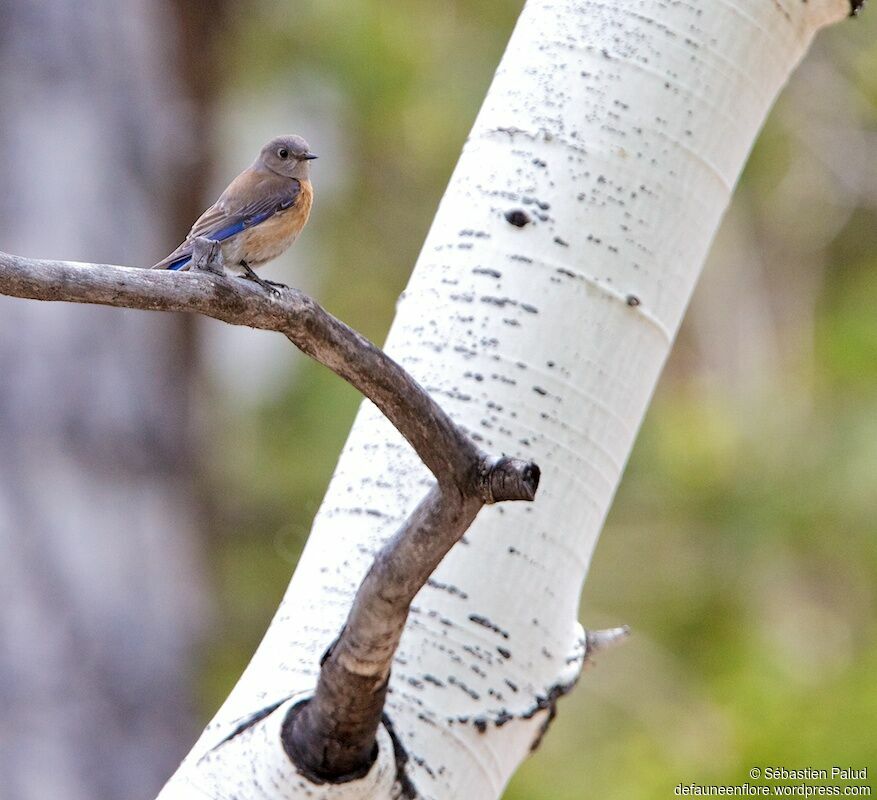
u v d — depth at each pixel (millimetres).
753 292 19453
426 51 18156
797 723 13039
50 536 12945
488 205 6344
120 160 14320
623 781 13898
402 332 6320
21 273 4840
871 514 16047
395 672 5781
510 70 6578
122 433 13570
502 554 5973
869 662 13734
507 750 5902
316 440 17219
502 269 6250
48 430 13219
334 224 18750
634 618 16891
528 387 6133
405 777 5637
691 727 14961
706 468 16922
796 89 19359
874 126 19312
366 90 17703
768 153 19219
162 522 13688
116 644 12945
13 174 13766
